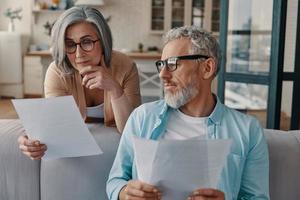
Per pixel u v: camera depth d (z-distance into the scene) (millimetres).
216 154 934
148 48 6766
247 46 2896
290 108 2635
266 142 1287
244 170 1181
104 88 1369
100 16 1385
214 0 6348
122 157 1246
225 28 2965
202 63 1128
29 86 6449
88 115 1561
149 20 6547
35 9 6648
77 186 1411
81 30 1316
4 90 6395
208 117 1204
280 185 1391
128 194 1023
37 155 1248
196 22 6449
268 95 2596
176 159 932
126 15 6805
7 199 1452
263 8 2742
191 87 1127
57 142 1254
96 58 1362
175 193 980
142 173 972
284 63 2559
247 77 2789
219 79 3027
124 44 6891
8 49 6242
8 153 1419
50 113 1206
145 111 1258
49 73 1496
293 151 1400
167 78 1137
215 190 964
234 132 1189
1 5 6719
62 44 1342
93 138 1277
